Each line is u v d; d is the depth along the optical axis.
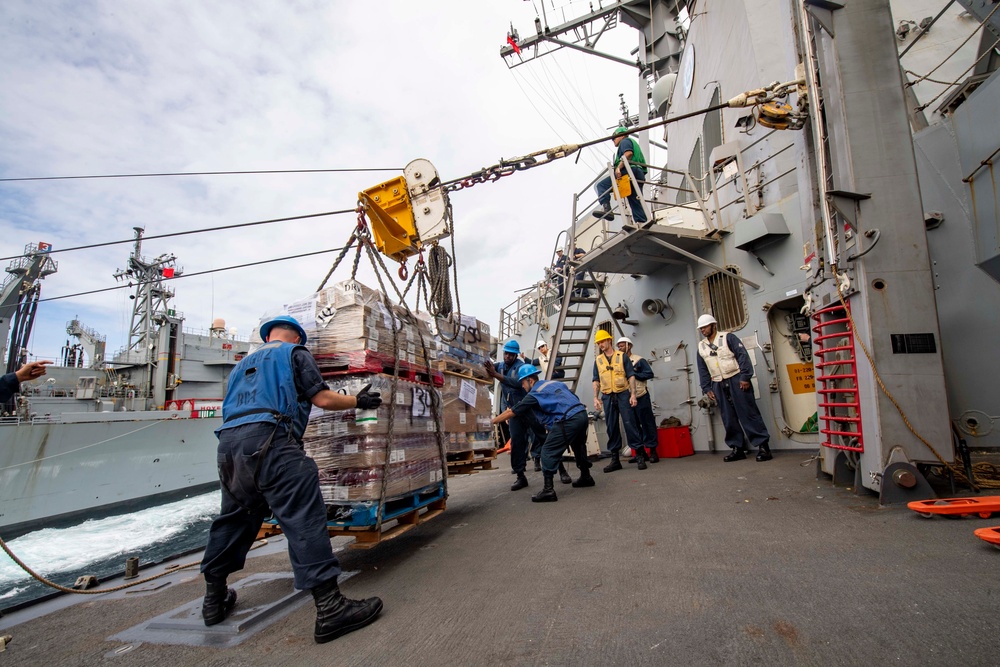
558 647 1.84
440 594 2.57
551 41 17.17
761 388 6.93
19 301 21.14
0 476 12.02
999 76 3.70
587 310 11.49
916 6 6.75
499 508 4.80
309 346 3.29
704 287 7.93
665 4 14.41
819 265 4.20
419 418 3.71
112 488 14.27
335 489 3.08
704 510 3.84
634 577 2.52
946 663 1.46
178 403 19.48
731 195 7.67
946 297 4.55
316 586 2.17
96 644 2.32
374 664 1.86
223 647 2.17
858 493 3.77
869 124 3.67
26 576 8.86
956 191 4.49
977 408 4.36
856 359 3.75
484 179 5.14
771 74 7.12
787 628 1.79
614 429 6.92
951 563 2.24
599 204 9.55
